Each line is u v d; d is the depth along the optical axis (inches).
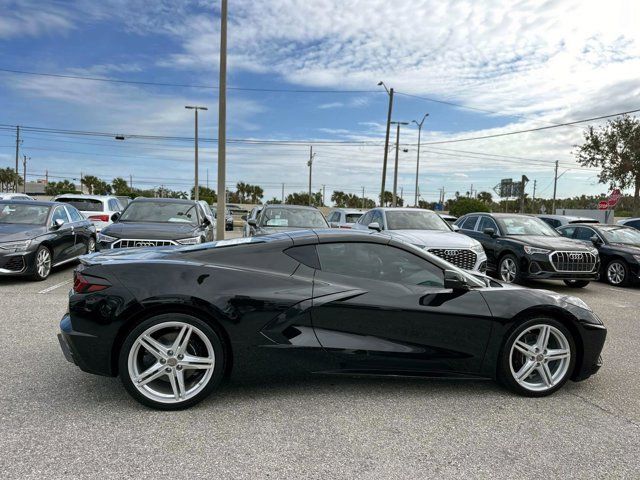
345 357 138.9
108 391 142.3
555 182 2140.7
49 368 159.6
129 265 134.4
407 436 120.7
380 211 430.3
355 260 146.9
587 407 142.4
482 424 129.0
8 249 311.6
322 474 102.6
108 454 107.6
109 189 3858.3
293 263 142.9
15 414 126.0
